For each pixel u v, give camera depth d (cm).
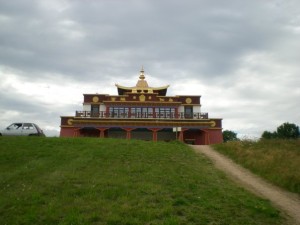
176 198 1466
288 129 7350
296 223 1296
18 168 1964
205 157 2780
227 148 3123
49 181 1678
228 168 2425
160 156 2508
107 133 6222
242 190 1741
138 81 7638
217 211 1338
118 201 1402
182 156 2639
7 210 1302
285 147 2906
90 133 6212
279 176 2033
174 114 6350
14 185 1630
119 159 2283
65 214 1255
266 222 1270
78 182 1683
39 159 2192
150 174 1903
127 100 6512
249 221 1258
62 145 2678
